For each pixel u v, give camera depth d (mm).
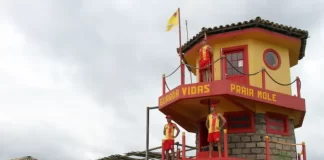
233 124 19609
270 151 18969
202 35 20266
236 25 19500
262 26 19578
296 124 22016
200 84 18172
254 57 19922
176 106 19797
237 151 19062
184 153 17641
